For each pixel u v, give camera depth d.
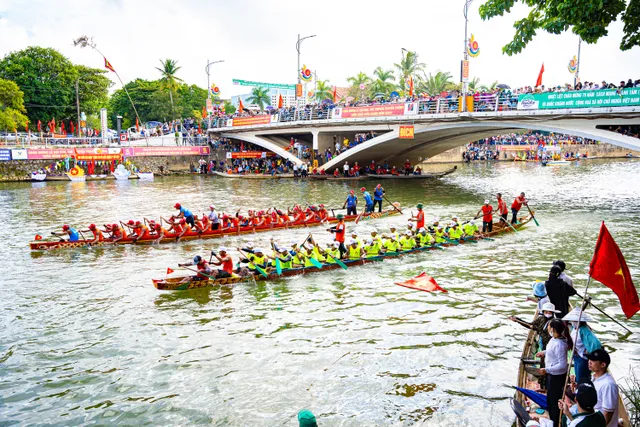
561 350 8.39
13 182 52.75
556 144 94.69
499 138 100.56
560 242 23.06
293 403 10.34
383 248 20.67
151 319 14.52
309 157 59.84
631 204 34.59
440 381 11.05
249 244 23.73
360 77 86.88
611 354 11.97
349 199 29.94
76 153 56.66
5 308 15.43
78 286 17.44
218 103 104.56
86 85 70.19
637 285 16.53
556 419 8.23
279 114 56.56
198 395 10.67
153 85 93.12
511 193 41.44
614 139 31.48
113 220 29.97
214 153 68.50
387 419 9.73
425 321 14.21
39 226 28.12
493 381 11.01
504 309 15.00
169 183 52.25
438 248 22.09
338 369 11.63
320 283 17.53
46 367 11.87
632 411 8.88
